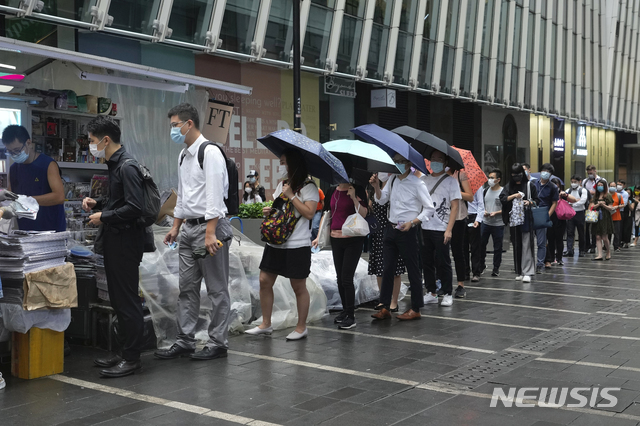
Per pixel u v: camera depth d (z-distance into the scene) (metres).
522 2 28.25
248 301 7.15
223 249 5.88
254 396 4.77
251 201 15.86
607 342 6.59
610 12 37.22
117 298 5.32
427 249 8.93
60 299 5.21
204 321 6.71
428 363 5.75
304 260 6.54
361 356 6.00
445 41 23.77
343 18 19.48
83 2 13.00
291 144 6.18
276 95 18.28
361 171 7.54
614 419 4.29
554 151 34.44
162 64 15.34
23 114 7.64
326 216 7.98
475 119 27.47
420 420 4.28
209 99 10.86
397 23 21.23
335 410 4.47
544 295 9.84
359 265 8.98
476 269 11.58
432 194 8.71
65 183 8.24
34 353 5.21
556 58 32.16
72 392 4.87
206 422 4.23
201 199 5.73
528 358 5.94
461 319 7.87
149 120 10.00
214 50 15.88
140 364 5.45
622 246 19.59
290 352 6.15
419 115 24.44
